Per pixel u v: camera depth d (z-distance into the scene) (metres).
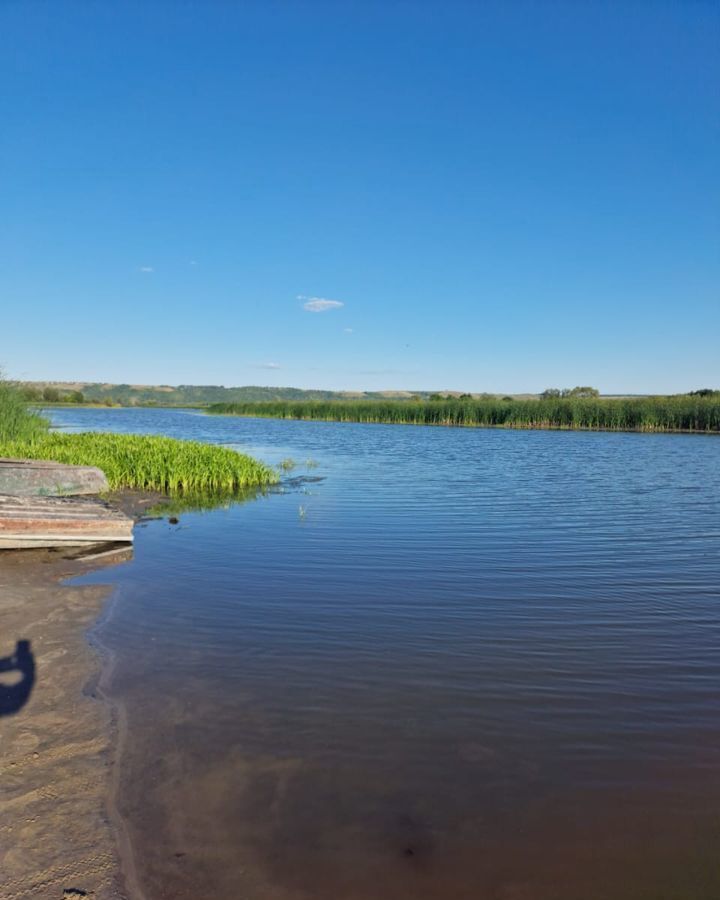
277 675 6.26
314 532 12.97
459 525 13.75
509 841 4.03
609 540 12.38
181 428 54.69
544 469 24.98
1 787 4.34
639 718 5.56
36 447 21.47
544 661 6.70
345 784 4.55
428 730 5.30
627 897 3.61
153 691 5.84
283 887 3.63
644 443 39.06
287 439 42.50
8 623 7.44
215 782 4.52
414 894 3.61
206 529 13.24
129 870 3.69
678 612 8.27
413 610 8.23
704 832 4.14
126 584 9.22
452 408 62.56
